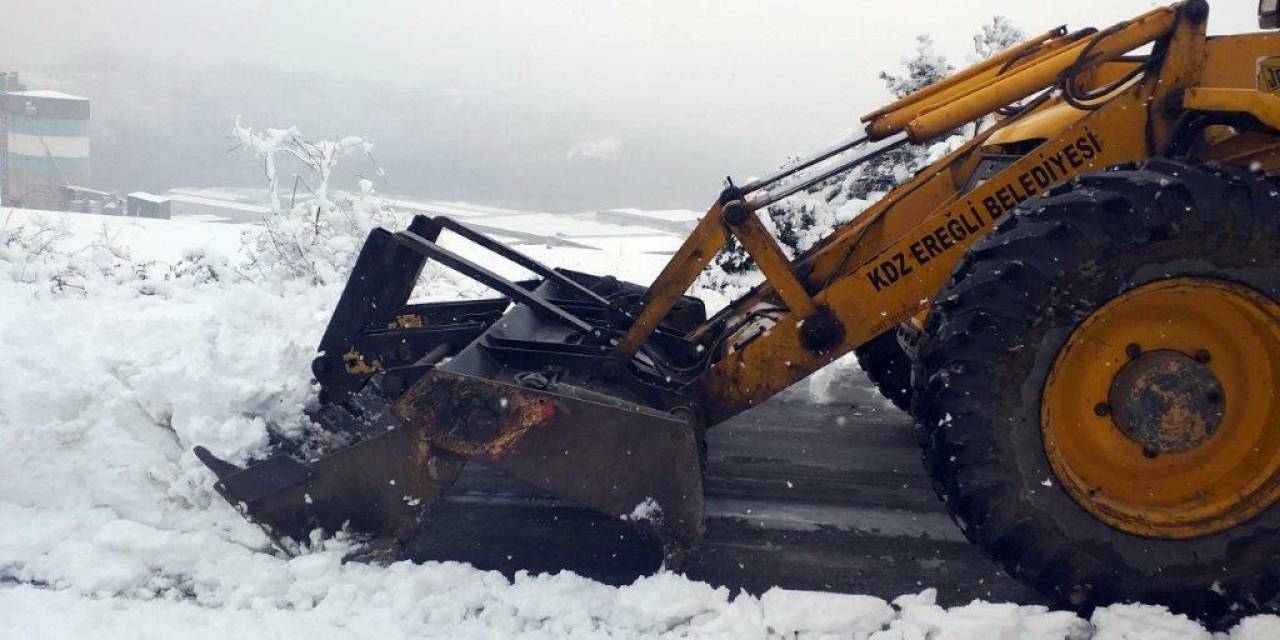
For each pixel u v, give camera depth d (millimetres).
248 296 5570
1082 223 2701
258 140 9055
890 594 3104
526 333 3967
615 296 4383
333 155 9062
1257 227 2678
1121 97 3197
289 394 4152
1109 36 3180
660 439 2996
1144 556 2785
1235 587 2783
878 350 4633
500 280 3510
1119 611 2771
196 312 6629
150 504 3475
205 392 3896
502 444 3041
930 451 2902
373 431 3742
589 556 3348
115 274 7816
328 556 3082
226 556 3127
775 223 7410
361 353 3768
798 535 3533
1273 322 2770
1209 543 2799
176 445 3816
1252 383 2898
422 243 3447
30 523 3379
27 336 4887
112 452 3676
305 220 8242
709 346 4078
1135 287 2717
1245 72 3301
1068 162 3201
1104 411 2912
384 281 3693
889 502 3842
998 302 2732
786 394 5348
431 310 4254
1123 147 3205
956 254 3232
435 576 3020
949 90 3740
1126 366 2879
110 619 2807
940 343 2830
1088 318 2740
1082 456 2934
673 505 3016
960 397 2773
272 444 3869
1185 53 3152
